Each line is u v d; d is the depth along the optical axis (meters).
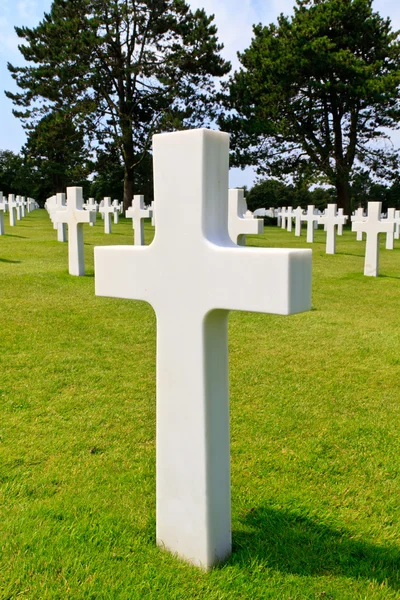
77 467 2.95
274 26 31.50
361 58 28.86
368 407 3.91
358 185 46.03
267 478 2.87
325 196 49.38
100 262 2.25
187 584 1.99
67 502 2.56
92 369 4.58
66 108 28.11
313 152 31.02
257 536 2.32
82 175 33.31
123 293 2.21
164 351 2.08
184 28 27.31
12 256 11.02
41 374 4.41
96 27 25.53
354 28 27.91
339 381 4.46
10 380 4.24
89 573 2.06
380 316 7.20
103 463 3.00
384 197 47.69
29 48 28.08
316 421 3.64
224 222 2.03
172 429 2.10
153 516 2.45
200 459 2.03
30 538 2.25
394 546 2.31
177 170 1.94
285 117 30.20
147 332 5.83
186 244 1.96
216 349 2.01
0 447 3.16
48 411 3.70
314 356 5.17
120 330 5.88
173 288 2.02
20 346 5.14
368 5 28.48
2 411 3.67
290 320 6.81
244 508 2.56
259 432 3.44
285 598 1.95
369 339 5.86
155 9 26.56
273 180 36.66
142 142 32.59
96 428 3.46
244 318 6.88
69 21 25.84
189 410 2.03
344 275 10.93
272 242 18.06
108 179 47.19
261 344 5.59
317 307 7.73
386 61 29.16
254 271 1.80
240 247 1.90
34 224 22.09
